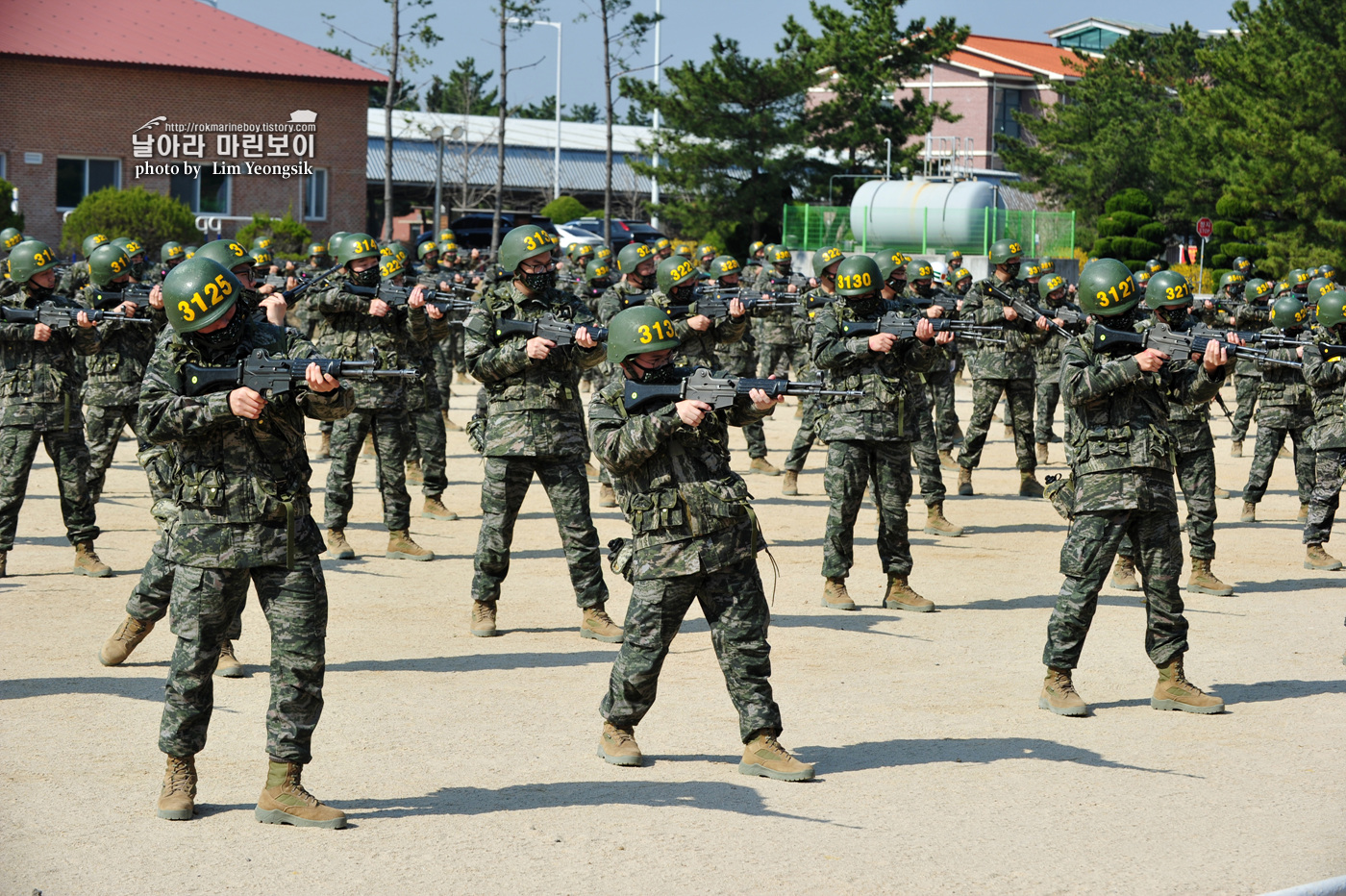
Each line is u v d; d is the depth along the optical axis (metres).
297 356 6.29
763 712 6.46
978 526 13.95
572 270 20.45
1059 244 40.53
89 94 43.00
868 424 9.85
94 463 12.74
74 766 6.54
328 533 11.85
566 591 10.77
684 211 49.41
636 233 50.53
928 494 13.38
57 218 43.00
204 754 6.76
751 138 48.34
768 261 21.95
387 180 39.69
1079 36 76.38
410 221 74.00
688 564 6.32
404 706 7.61
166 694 5.82
